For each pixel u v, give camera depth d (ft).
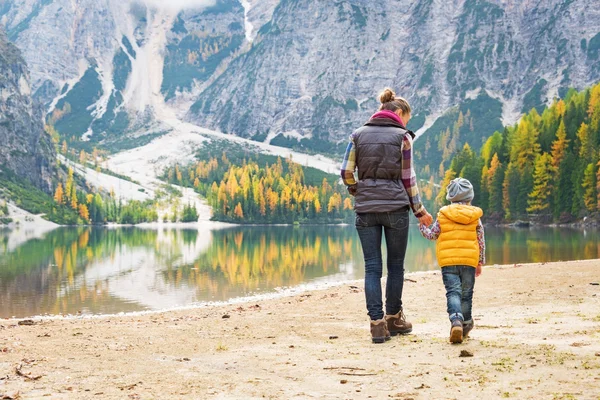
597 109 402.93
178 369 24.98
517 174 437.17
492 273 81.66
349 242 333.83
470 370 22.68
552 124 469.57
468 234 29.53
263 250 254.68
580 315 38.50
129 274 148.77
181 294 105.29
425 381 21.31
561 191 402.11
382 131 30.07
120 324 45.65
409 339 30.83
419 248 224.94
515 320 37.60
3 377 23.39
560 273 77.30
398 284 32.07
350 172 30.45
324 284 114.11
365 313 48.01
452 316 28.50
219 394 20.39
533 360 23.85
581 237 253.24
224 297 98.89
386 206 29.78
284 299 68.80
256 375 23.48
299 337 34.50
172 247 296.30
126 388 21.45
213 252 245.04
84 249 281.13
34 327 43.47
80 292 110.63
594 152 378.73
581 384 19.76
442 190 550.36
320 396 19.81
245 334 36.52
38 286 121.60
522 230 345.31
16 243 344.69
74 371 24.63
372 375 22.70
